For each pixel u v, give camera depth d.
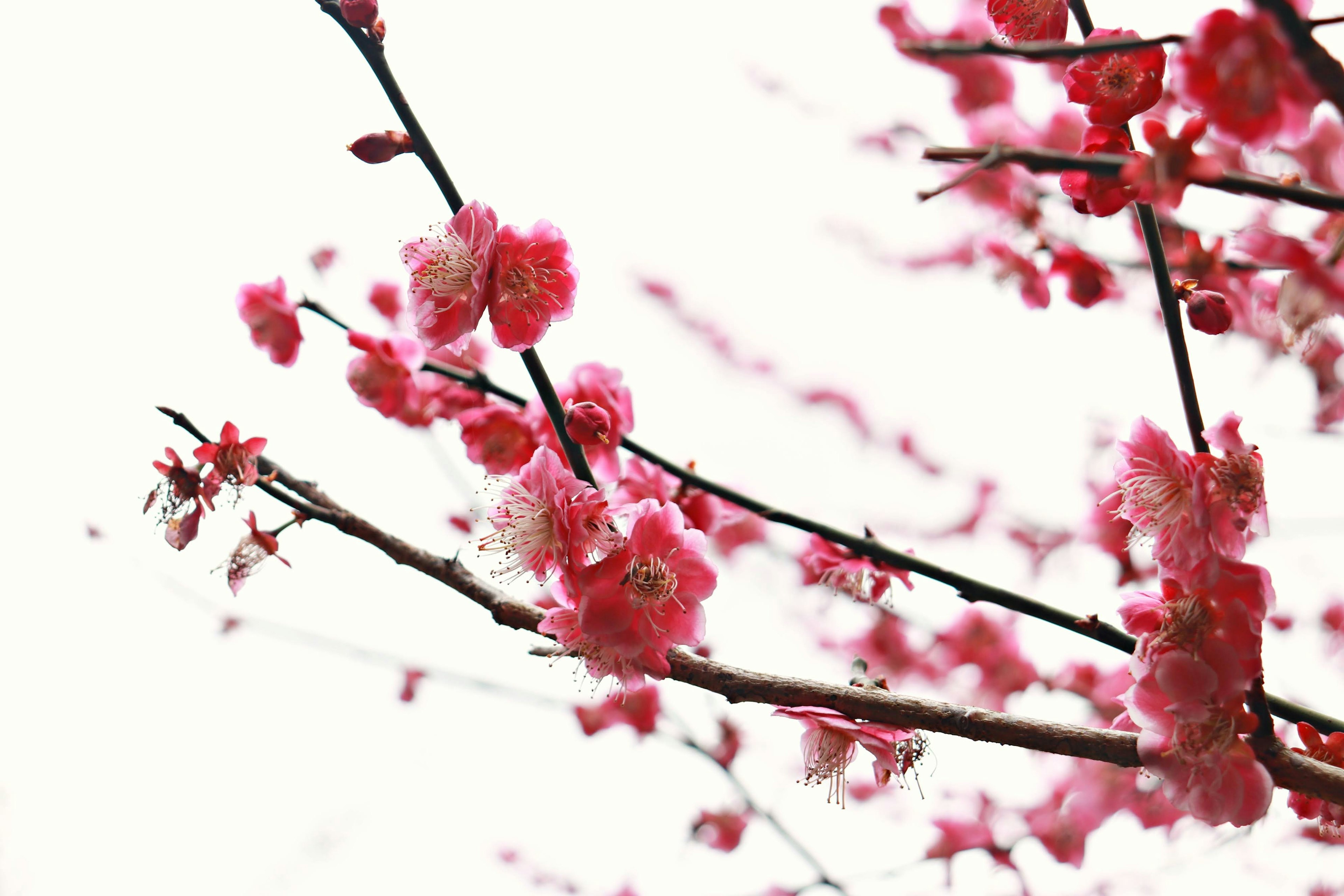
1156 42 0.85
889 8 1.14
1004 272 1.06
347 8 0.90
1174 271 0.97
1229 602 0.89
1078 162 0.86
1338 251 0.86
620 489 0.97
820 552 0.97
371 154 0.90
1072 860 1.21
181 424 0.92
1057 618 0.92
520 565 0.91
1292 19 0.84
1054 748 0.90
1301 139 0.85
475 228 0.91
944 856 1.22
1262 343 1.03
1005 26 0.91
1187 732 0.89
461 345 0.91
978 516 1.30
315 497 0.93
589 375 0.97
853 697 0.91
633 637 0.90
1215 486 0.89
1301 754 0.90
